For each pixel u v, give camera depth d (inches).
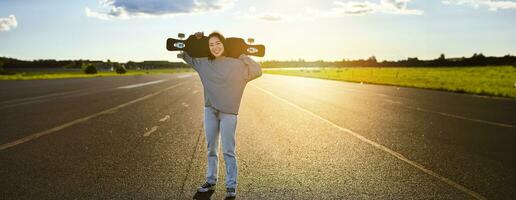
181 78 2133.4
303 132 388.2
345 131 395.9
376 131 397.1
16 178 223.3
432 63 6254.9
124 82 1536.7
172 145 318.0
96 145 316.2
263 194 200.2
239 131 392.8
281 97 836.6
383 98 821.9
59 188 206.2
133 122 445.4
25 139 339.3
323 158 278.7
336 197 197.2
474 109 618.2
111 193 199.2
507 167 260.2
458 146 325.7
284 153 293.9
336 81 1796.3
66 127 406.0
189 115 510.0
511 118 509.7
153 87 1172.5
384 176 235.1
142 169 244.7
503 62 5206.7
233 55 193.9
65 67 6579.7
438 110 597.0
